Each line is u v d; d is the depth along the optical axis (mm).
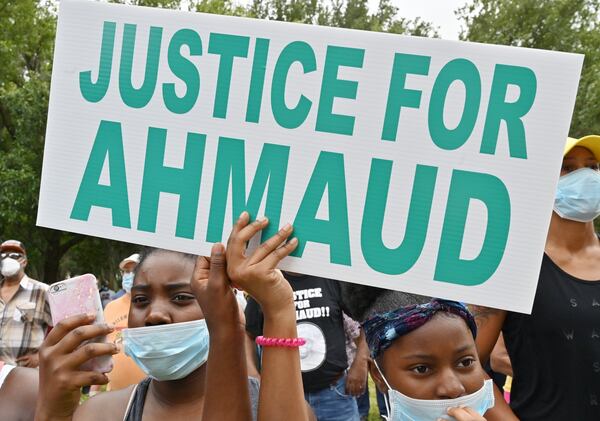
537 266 1628
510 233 1645
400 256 1683
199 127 1771
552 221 2787
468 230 1662
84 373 1609
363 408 5555
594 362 2525
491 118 1657
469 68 1665
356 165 1700
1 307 5797
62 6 1830
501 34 28484
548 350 2574
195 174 1770
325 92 1717
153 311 1948
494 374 4047
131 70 1807
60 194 1828
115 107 1812
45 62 24375
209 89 1771
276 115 1734
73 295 1675
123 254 24922
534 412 2625
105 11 1816
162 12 1792
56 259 23672
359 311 2098
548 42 27547
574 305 2566
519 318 2637
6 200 19531
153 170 1790
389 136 1690
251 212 1733
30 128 20391
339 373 3934
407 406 1923
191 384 1990
